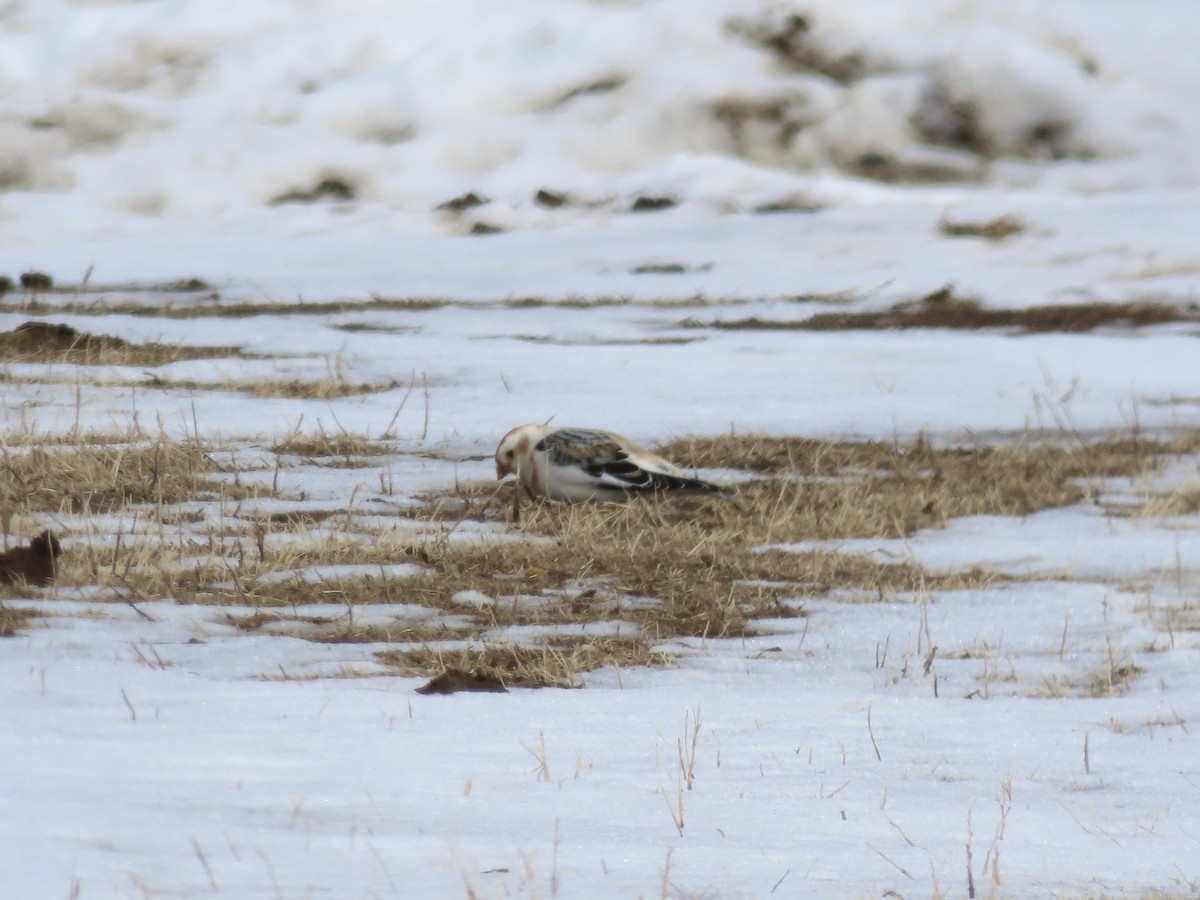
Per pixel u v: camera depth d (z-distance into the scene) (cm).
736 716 1116
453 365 2917
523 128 6178
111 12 7181
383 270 4378
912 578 1645
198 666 1209
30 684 1106
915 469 2205
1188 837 848
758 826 845
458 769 934
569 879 724
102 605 1396
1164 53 6488
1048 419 2542
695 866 759
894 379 2831
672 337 3300
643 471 1848
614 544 1727
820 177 5662
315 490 1969
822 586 1603
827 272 4088
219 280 4259
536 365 2909
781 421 2481
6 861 692
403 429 2353
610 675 1255
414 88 6369
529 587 1551
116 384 2662
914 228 4512
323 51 6781
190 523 1766
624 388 2722
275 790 860
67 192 5956
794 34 6456
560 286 4034
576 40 6556
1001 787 952
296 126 6291
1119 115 6144
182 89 6669
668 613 1477
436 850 760
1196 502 2028
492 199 5600
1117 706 1175
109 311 3666
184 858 721
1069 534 1862
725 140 6106
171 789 849
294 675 1198
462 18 6925
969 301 3678
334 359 2975
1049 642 1390
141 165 6072
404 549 1662
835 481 2112
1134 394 2673
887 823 864
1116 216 4522
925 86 6216
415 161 6088
